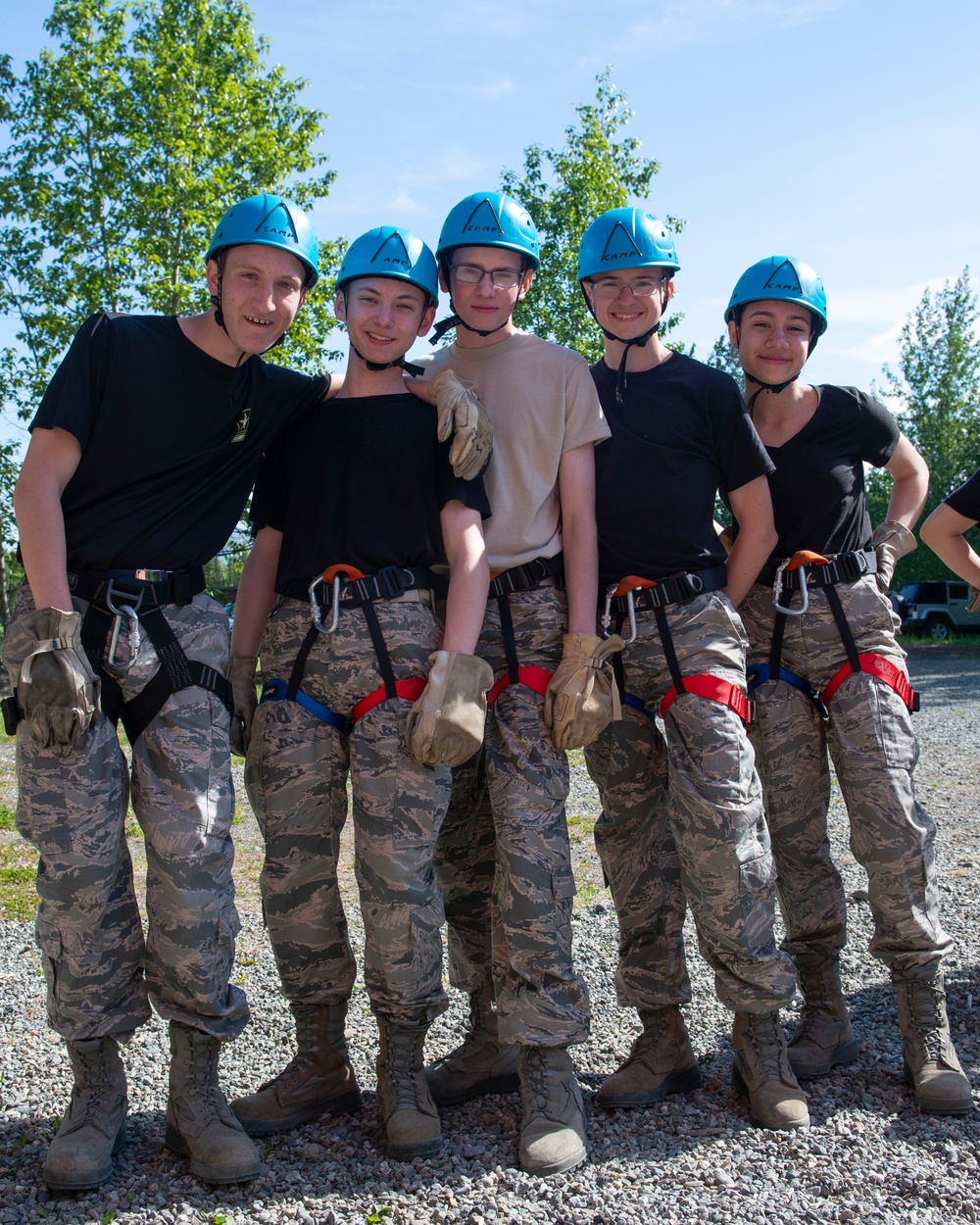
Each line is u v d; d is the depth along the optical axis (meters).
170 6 21.23
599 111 23.73
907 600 28.48
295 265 2.65
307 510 2.81
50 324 21.59
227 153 21.59
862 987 3.69
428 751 2.55
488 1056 2.99
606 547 3.00
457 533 2.75
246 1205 2.37
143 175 21.08
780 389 3.24
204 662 2.63
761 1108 2.70
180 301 20.11
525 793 2.72
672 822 2.85
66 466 2.52
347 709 2.72
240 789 7.89
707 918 2.77
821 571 3.15
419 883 2.62
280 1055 3.21
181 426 2.63
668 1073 2.94
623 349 3.10
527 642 2.84
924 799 7.16
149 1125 2.76
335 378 2.98
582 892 5.00
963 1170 2.44
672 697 2.88
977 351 33.19
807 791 3.15
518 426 2.91
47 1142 2.67
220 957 2.53
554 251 22.97
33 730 2.38
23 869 5.40
